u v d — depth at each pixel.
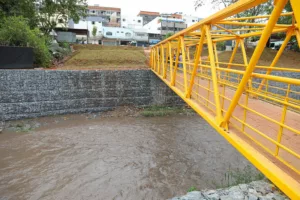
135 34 41.00
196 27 4.02
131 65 16.75
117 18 51.31
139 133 10.21
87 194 5.95
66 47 19.58
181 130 10.71
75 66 15.46
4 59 11.76
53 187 6.21
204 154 8.28
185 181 6.57
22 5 17.42
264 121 3.77
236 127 3.08
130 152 8.34
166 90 14.09
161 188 6.25
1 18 15.34
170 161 7.74
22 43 13.09
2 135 9.45
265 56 20.73
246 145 2.75
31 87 11.36
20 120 11.11
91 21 41.09
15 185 6.26
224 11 2.69
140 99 13.70
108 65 16.30
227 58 19.97
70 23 36.91
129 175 6.84
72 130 10.27
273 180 2.12
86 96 12.55
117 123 11.40
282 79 1.85
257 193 4.66
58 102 11.94
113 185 6.34
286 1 1.70
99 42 38.56
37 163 7.40
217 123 3.41
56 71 11.79
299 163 2.33
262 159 2.40
